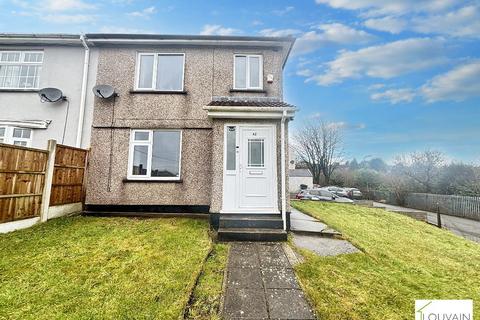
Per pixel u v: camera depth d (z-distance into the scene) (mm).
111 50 8688
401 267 4820
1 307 3053
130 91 8445
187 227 6664
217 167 6793
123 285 3639
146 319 2920
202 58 8719
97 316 2947
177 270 4125
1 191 5480
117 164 8172
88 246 5066
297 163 47438
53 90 8484
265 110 6652
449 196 20344
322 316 3104
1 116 8602
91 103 8586
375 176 35219
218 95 8539
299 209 10422
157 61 8789
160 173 8258
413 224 9539
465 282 4430
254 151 6945
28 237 5398
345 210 10930
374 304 3412
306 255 5016
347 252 5312
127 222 7066
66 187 7379
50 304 3146
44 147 8516
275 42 8633
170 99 8461
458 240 7797
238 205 6707
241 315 3076
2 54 9031
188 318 2996
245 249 5293
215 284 3805
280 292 3615
